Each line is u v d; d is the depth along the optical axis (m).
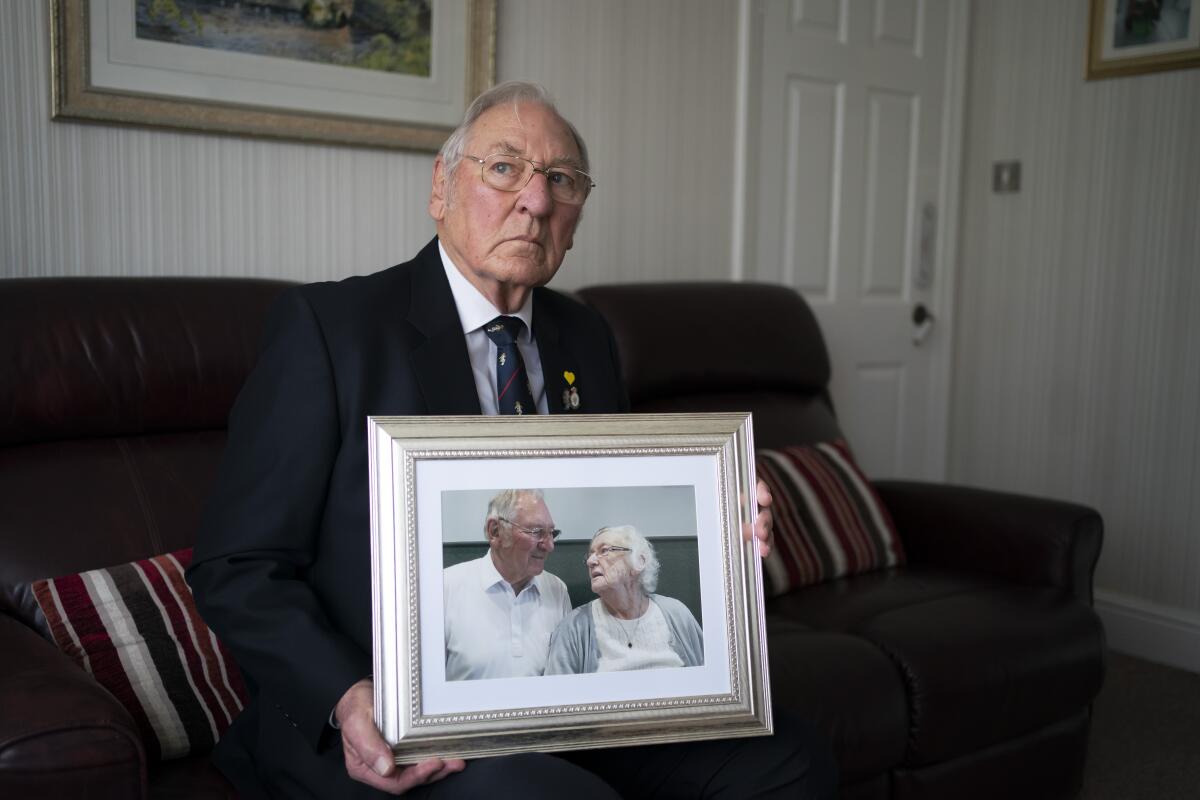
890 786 1.79
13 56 1.87
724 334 2.49
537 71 2.58
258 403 1.22
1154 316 3.12
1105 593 3.25
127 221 2.02
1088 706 2.12
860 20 3.23
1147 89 3.11
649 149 2.82
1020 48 3.44
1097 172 3.25
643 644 1.12
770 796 1.19
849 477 2.37
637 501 1.15
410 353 1.27
